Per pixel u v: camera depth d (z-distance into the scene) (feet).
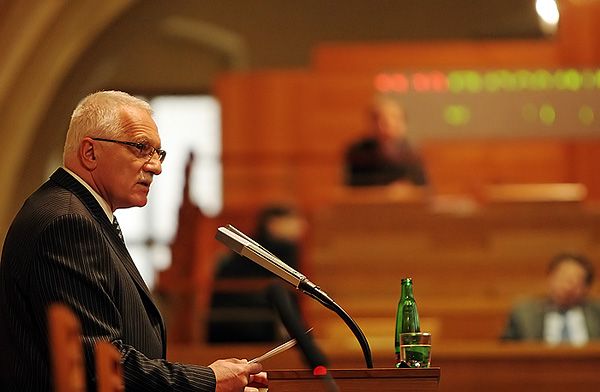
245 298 58.90
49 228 23.11
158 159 25.21
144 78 97.45
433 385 22.30
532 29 94.53
